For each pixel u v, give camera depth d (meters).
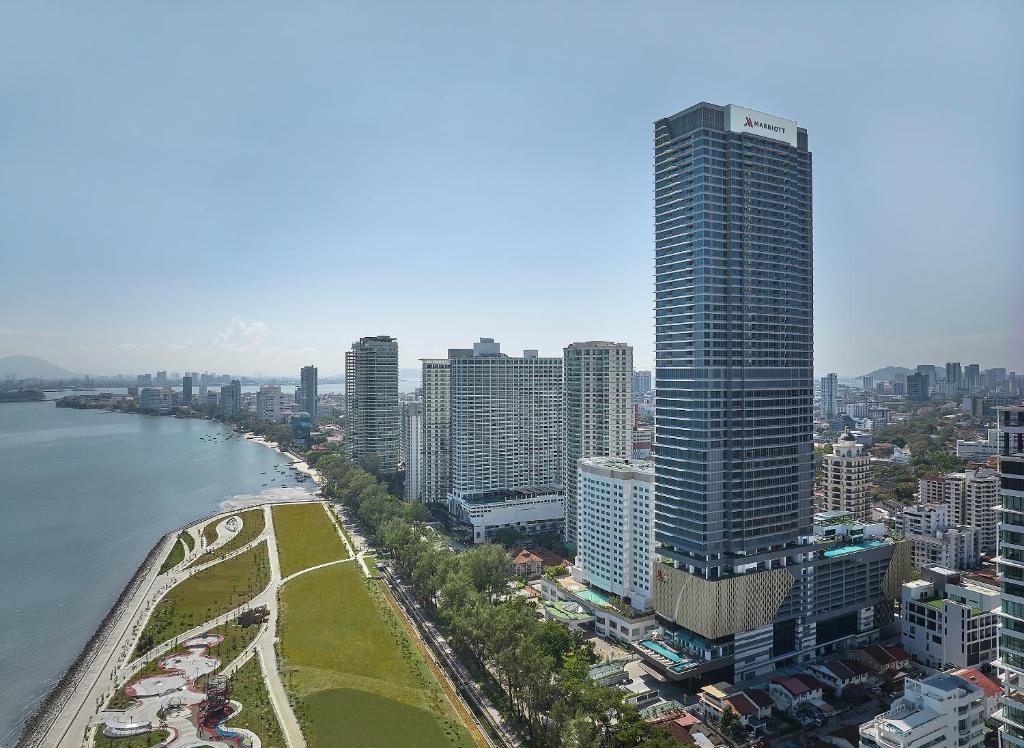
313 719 186.50
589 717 166.38
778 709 195.00
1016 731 129.25
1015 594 130.50
